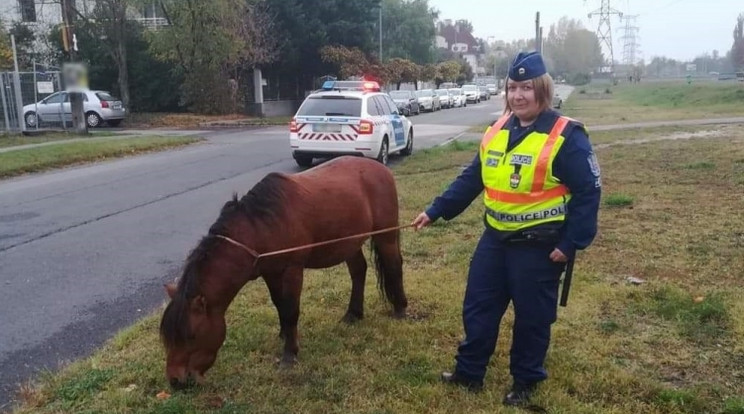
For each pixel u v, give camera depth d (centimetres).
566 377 409
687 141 1717
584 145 345
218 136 2212
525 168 350
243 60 3247
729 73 9638
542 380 391
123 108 2859
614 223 806
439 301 550
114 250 738
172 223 870
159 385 406
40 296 587
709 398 386
